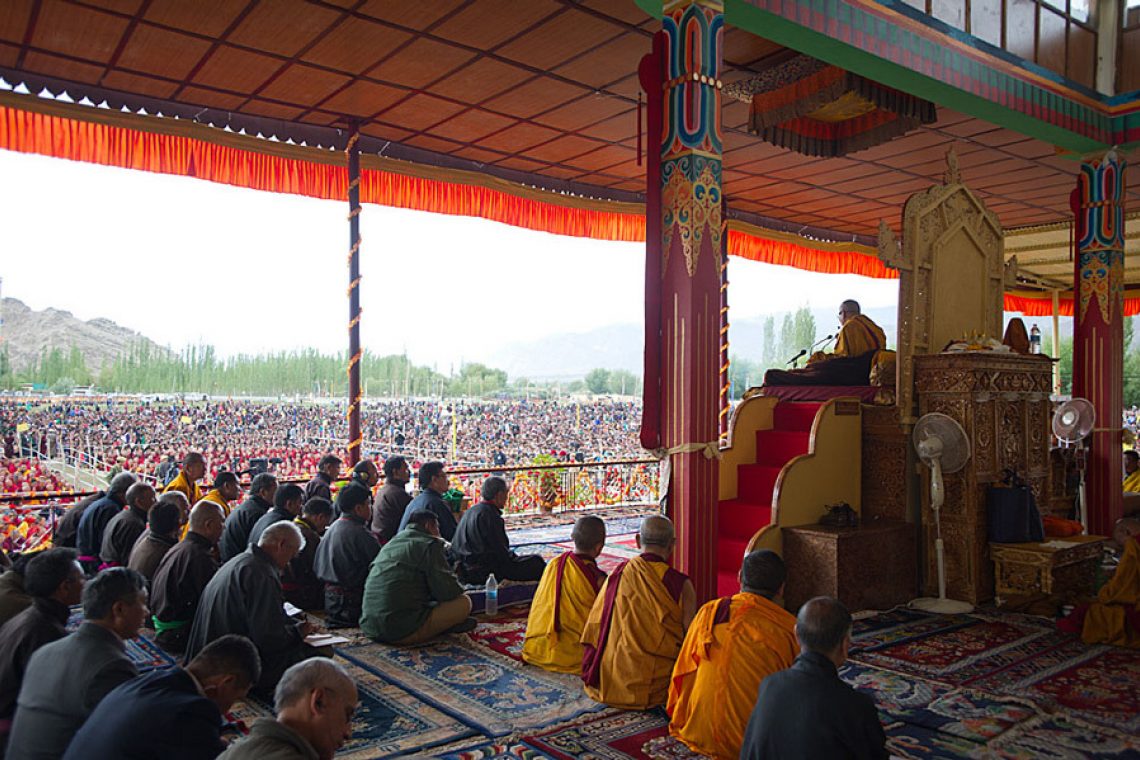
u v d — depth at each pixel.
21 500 7.40
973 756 3.78
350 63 7.05
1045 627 5.95
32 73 7.18
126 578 2.97
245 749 2.08
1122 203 8.52
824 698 2.57
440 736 3.94
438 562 5.53
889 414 6.93
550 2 5.98
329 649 4.74
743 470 7.22
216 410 33.00
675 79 4.97
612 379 110.25
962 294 7.42
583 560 5.05
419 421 34.44
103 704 2.39
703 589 4.89
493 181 10.11
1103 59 8.44
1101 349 8.53
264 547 4.47
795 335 67.19
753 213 12.83
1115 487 8.53
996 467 6.79
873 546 6.36
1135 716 4.27
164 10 6.07
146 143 7.79
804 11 5.38
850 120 7.71
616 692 4.28
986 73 6.89
